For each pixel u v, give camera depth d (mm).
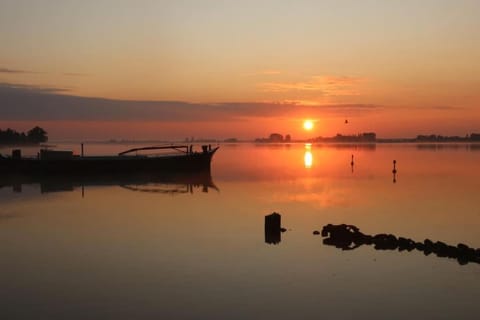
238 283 13422
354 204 29172
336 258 16125
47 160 49844
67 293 12648
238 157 111625
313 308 11578
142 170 52281
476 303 11969
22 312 11328
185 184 42688
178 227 21625
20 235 19938
